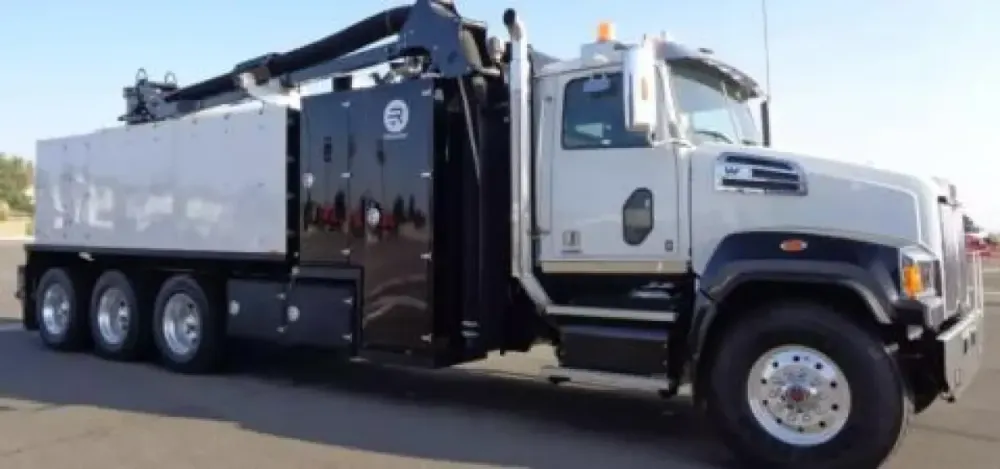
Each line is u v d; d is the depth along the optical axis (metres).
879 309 5.19
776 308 5.55
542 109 6.75
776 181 5.86
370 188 7.56
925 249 5.50
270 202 8.41
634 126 5.73
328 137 7.91
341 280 7.85
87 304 10.84
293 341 8.19
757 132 7.40
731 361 5.63
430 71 7.47
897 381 5.16
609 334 6.24
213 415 7.22
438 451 6.07
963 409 7.36
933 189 5.66
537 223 6.75
